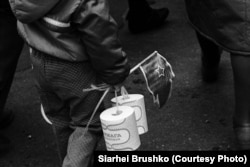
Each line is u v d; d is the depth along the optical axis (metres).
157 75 2.38
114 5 5.82
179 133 3.11
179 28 4.97
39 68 2.29
